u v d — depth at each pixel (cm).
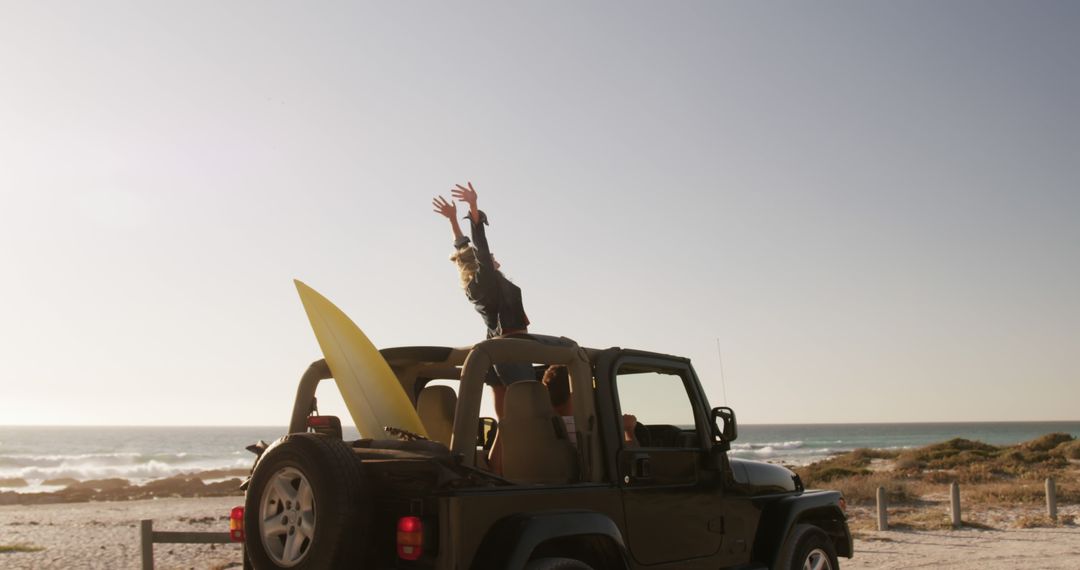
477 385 454
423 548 409
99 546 1864
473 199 627
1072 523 1789
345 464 414
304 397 536
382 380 502
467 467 430
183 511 3108
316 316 484
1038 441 5703
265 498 436
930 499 2547
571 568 453
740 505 628
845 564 1198
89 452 11288
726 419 597
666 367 599
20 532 2231
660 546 541
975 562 1212
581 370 519
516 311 635
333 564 400
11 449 11894
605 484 508
